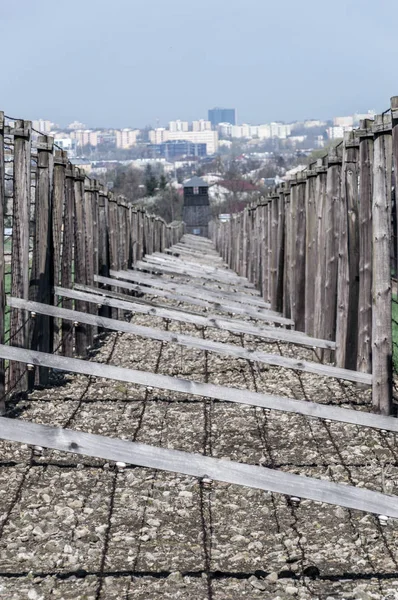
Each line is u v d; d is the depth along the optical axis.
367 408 13.18
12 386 13.14
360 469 10.32
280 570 7.67
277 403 9.89
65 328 16.36
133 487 9.66
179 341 13.69
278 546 8.18
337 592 7.23
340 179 16.08
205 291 23.61
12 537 8.32
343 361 15.14
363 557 7.93
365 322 14.09
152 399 13.62
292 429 11.99
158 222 46.50
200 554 8.00
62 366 10.63
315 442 11.39
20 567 7.69
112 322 13.56
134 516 8.88
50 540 8.23
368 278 14.00
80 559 7.87
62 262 16.66
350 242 14.62
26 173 12.69
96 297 15.85
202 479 7.51
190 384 10.30
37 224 14.12
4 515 8.82
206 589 7.29
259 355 13.32
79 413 12.71
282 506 9.15
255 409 13.02
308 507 9.12
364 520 8.77
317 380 15.14
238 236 42.38
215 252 66.12
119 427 12.07
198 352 18.02
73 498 9.31
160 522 8.72
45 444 7.55
